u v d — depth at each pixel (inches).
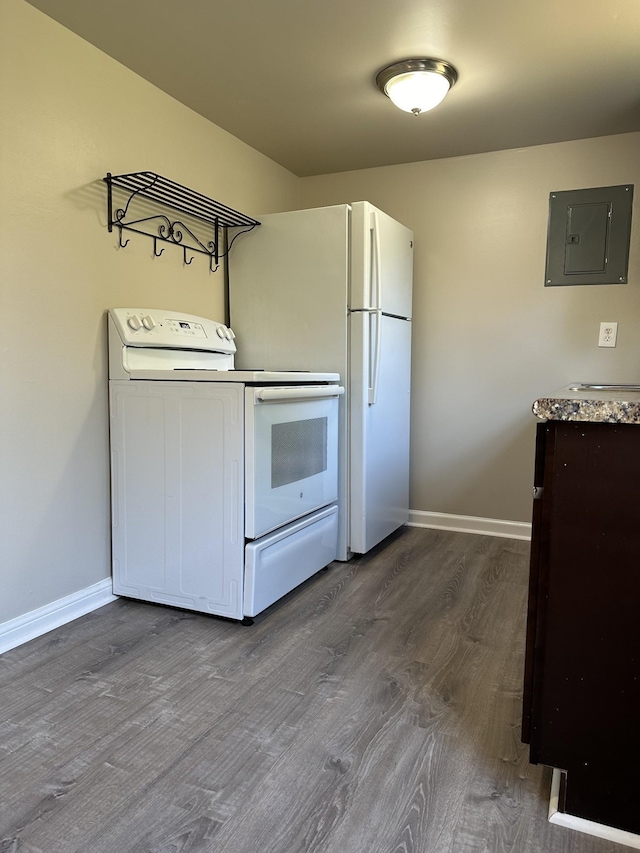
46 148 77.3
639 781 45.0
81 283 83.6
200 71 91.1
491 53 85.7
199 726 59.2
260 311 113.0
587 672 46.1
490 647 76.8
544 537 46.9
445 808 48.4
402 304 122.0
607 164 116.4
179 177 101.7
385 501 119.4
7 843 44.4
